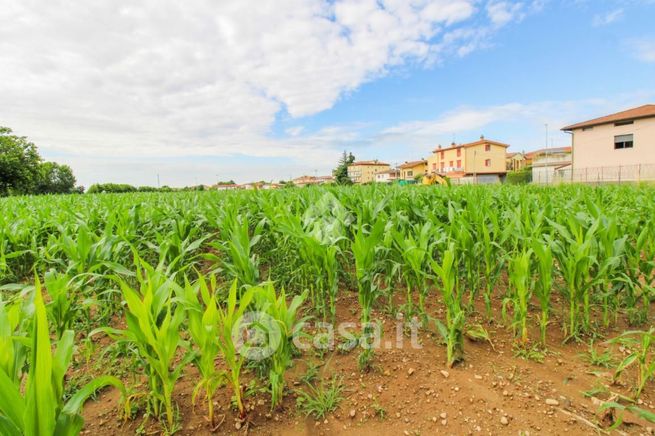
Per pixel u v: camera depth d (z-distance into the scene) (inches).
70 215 177.8
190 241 150.6
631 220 124.5
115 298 114.5
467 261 104.8
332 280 98.7
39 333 38.2
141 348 60.3
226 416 69.3
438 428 65.5
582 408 68.6
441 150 2225.6
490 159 1984.5
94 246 103.0
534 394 72.8
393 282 124.5
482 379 78.3
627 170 978.7
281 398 72.4
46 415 39.0
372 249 87.8
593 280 89.6
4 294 128.5
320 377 81.0
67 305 76.3
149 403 68.5
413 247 91.3
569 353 88.4
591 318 107.2
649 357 84.9
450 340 82.1
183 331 96.4
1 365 44.1
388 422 67.6
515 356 87.4
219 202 242.1
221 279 141.4
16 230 160.7
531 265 101.9
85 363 88.9
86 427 67.6
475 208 134.3
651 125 942.4
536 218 122.3
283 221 120.1
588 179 1056.2
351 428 66.7
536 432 63.2
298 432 66.1
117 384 58.1
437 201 172.1
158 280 69.1
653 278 98.7
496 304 120.9
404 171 2596.0
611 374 78.7
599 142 1042.1
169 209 199.5
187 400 73.9
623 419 65.4
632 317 102.8
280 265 140.9
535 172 1352.1
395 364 85.2
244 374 82.0
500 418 66.6
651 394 71.6
